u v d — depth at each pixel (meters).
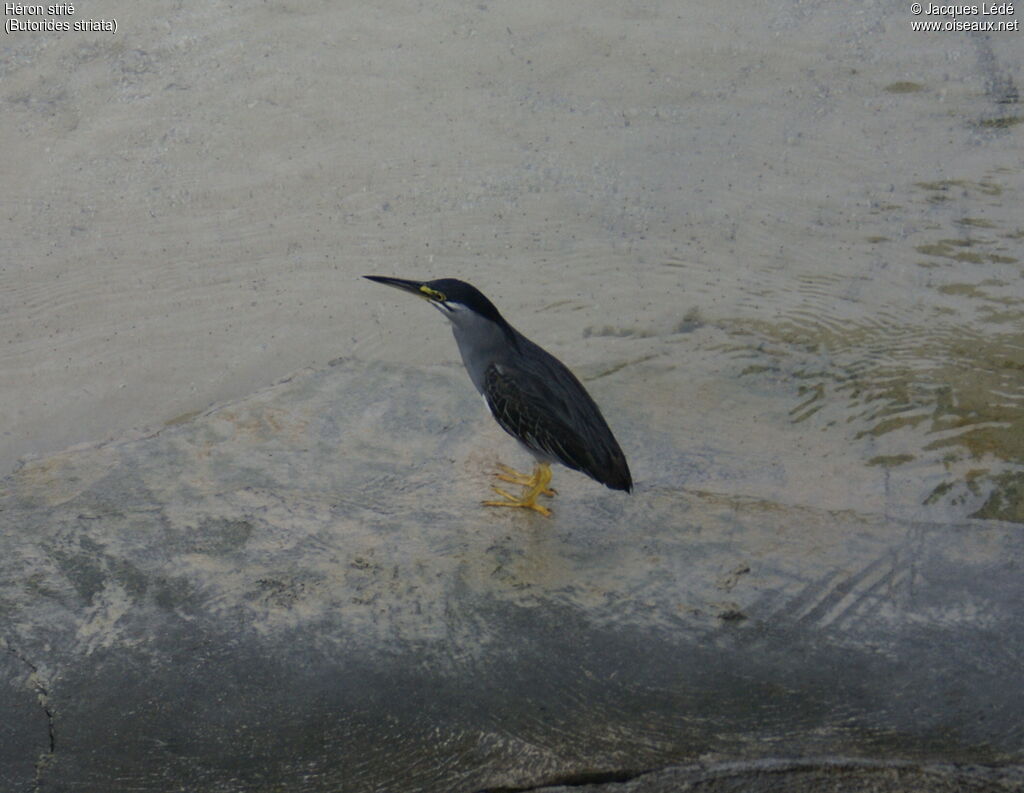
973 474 8.05
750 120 13.64
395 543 6.92
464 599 6.44
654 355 9.89
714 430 8.52
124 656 6.06
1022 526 7.11
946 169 12.63
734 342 10.05
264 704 5.81
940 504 7.66
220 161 13.16
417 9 15.91
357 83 14.41
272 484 7.58
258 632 6.21
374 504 7.34
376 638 6.17
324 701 5.82
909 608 6.32
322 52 15.03
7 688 5.88
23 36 15.50
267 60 14.91
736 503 7.36
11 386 10.09
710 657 6.01
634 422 8.59
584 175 12.80
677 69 14.59
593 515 7.20
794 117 13.67
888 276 11.01
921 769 5.32
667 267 11.30
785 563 6.71
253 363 10.30
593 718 5.70
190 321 10.88
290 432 8.24
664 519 7.16
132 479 7.64
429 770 5.54
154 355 10.41
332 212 12.33
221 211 12.41
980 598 6.39
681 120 13.67
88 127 13.82
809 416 8.81
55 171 13.10
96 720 5.73
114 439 8.30
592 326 10.45
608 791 5.33
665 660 6.00
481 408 8.53
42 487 7.54
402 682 5.91
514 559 6.76
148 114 13.98
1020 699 5.70
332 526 7.08
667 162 12.95
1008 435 8.55
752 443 8.35
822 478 7.89
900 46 14.97
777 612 6.31
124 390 10.02
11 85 14.59
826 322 10.30
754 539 6.94
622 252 11.55
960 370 9.48
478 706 5.78
